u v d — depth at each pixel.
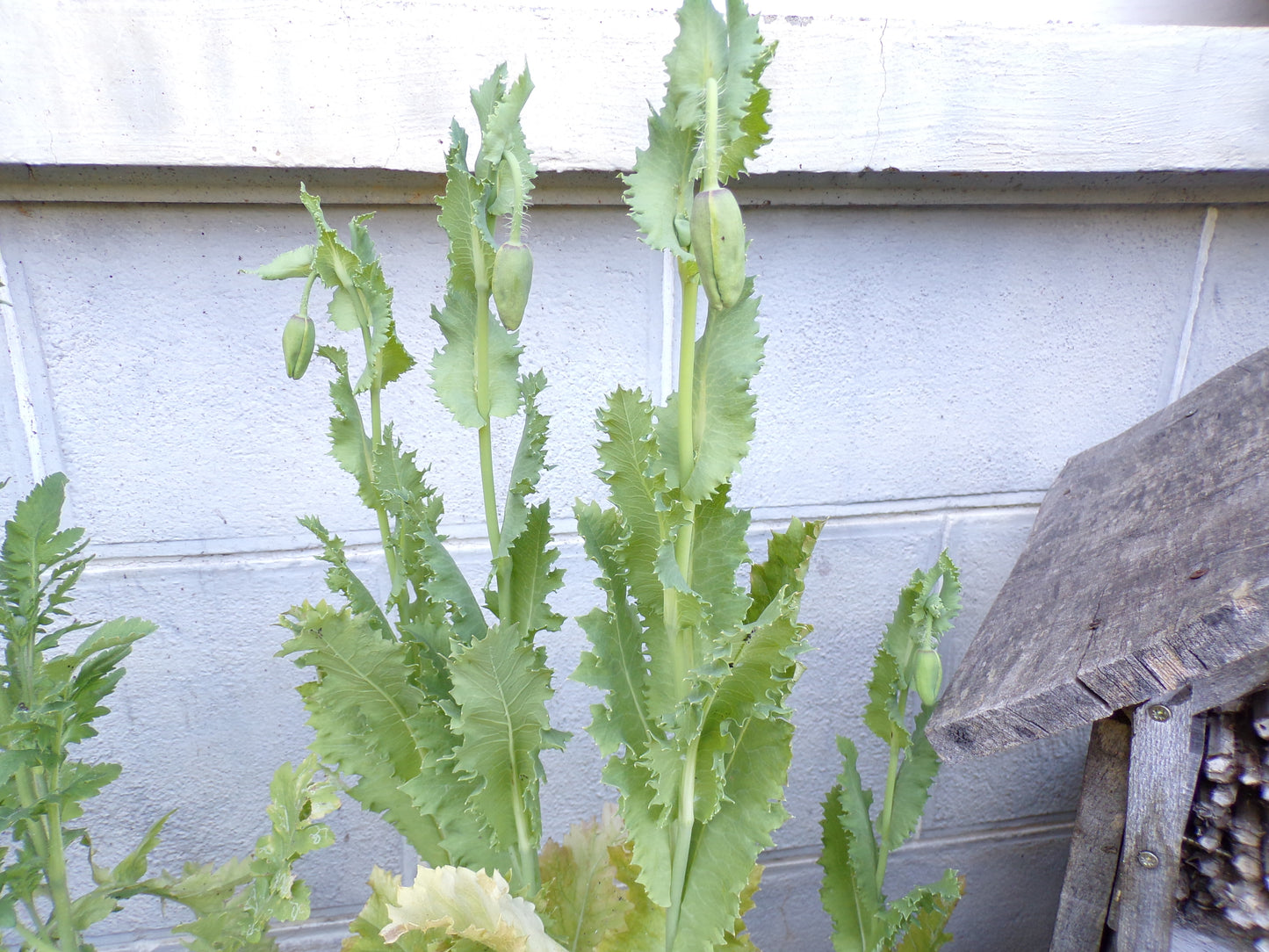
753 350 0.36
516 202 0.35
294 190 0.57
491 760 0.41
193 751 0.64
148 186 0.55
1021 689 0.47
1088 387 0.71
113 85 0.51
